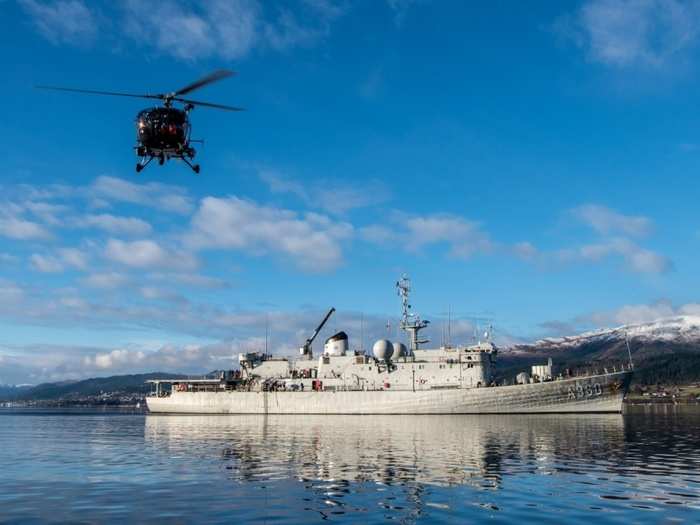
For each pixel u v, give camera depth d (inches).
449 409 3511.3
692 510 946.1
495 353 3767.2
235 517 914.7
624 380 3427.7
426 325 3922.2
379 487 1154.0
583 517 901.2
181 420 3673.7
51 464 1579.7
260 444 1990.7
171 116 1142.3
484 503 1000.9
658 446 1843.0
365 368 3786.9
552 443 1930.4
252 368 4109.3
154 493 1117.7
